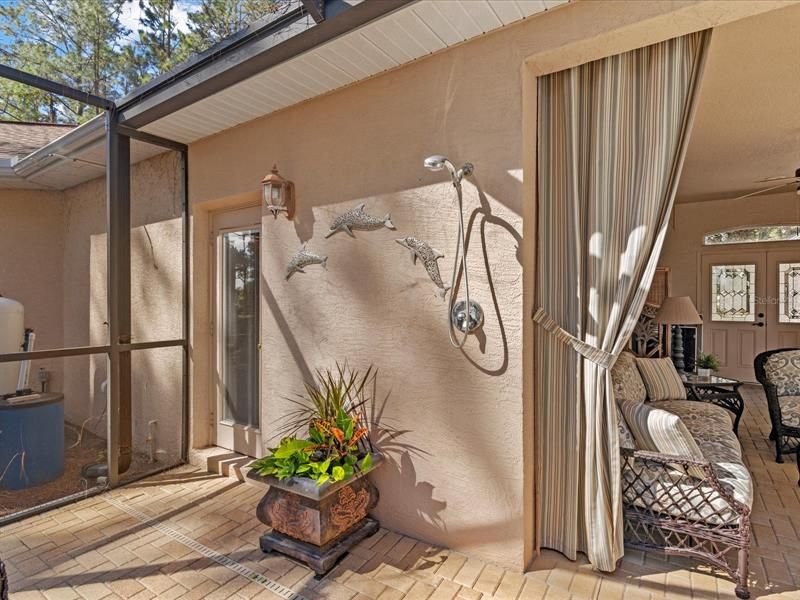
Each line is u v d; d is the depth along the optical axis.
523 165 2.04
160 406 3.67
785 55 2.44
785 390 3.82
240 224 3.40
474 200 2.18
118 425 3.12
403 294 2.42
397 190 2.43
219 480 3.20
